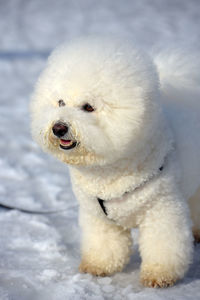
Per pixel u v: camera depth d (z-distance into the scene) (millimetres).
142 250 3498
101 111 3143
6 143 7602
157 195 3328
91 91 3104
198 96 4043
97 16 23406
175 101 3932
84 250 3744
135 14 23391
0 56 15508
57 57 3383
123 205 3359
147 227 3432
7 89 11539
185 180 3568
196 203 4059
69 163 3248
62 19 23000
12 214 4867
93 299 3156
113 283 3484
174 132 3566
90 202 3514
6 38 19203
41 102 3432
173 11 23484
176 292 3256
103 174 3311
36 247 4090
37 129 3256
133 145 3154
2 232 4418
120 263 3662
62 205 5188
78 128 3020
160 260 3377
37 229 4500
